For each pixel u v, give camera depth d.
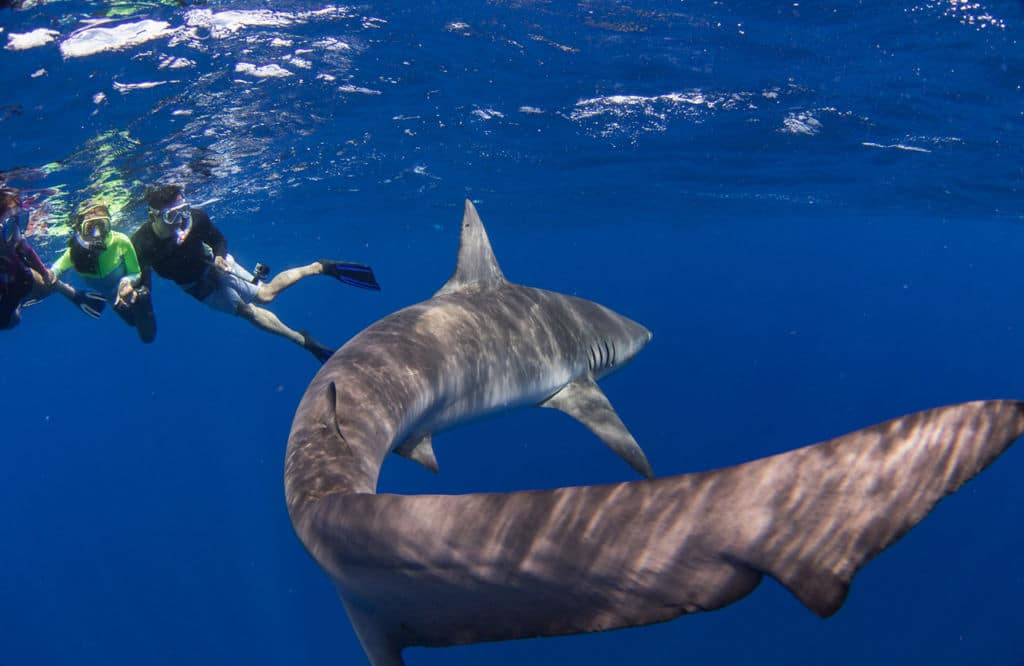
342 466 3.38
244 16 9.57
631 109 14.30
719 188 22.31
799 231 36.91
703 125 15.24
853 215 29.45
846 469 1.94
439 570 2.27
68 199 14.16
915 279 80.75
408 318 5.45
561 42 11.40
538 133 15.80
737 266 64.38
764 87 13.03
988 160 17.09
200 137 13.17
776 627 17.77
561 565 2.12
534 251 45.66
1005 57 11.23
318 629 20.84
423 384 4.89
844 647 17.17
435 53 11.54
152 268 8.29
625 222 31.94
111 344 54.03
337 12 9.92
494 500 2.28
